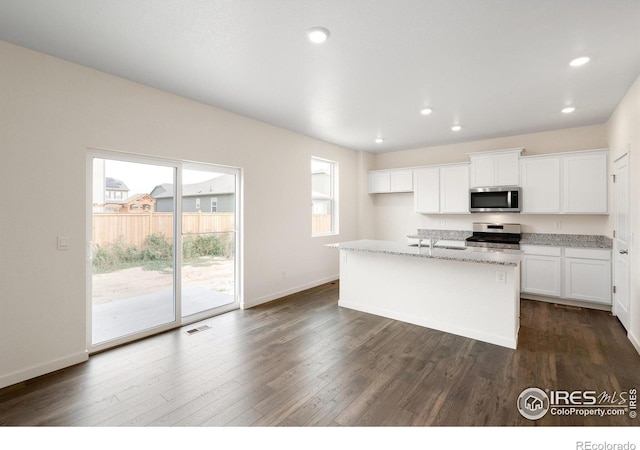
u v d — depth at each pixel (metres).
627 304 3.34
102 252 3.00
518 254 3.32
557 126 4.52
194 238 3.76
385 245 4.04
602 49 2.42
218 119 3.81
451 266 3.39
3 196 2.33
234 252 4.22
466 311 3.30
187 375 2.52
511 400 2.18
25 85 2.42
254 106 3.75
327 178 5.93
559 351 2.95
